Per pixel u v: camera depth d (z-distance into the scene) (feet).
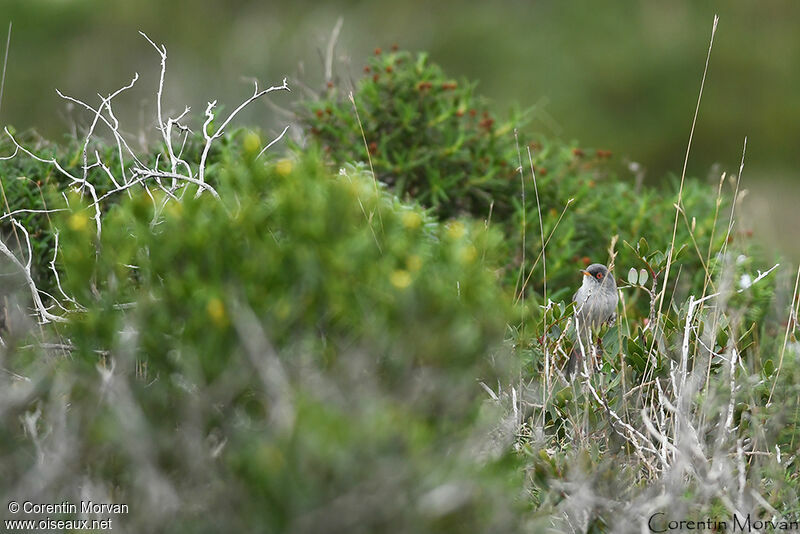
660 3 94.99
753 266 37.78
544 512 20.93
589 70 91.25
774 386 26.78
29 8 85.30
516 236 38.81
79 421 18.17
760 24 94.02
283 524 15.93
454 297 18.02
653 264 32.24
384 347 17.39
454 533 17.17
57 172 33.65
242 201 18.86
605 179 48.37
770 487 24.48
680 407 23.38
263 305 17.62
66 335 22.16
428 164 40.09
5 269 29.66
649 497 22.24
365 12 91.61
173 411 18.13
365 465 15.88
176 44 84.74
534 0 95.35
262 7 87.56
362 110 40.63
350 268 17.71
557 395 26.58
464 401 18.33
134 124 68.18
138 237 18.69
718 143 88.43
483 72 92.27
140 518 17.58
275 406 16.90
